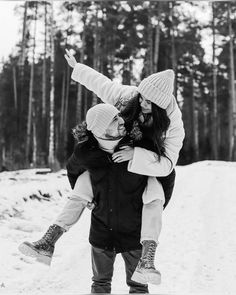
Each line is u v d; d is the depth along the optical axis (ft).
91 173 12.88
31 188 34.17
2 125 141.59
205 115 176.45
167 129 12.69
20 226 26.02
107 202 12.92
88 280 18.95
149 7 118.42
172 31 127.75
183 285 18.86
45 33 131.23
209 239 25.61
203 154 142.00
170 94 12.69
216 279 19.61
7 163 101.60
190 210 33.17
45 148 139.23
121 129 12.55
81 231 26.63
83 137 12.76
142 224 12.63
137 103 12.87
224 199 37.24
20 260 20.25
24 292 16.84
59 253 22.26
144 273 12.03
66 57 14.83
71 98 152.25
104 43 131.03
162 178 13.08
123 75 141.79
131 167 12.48
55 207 32.63
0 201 29.17
